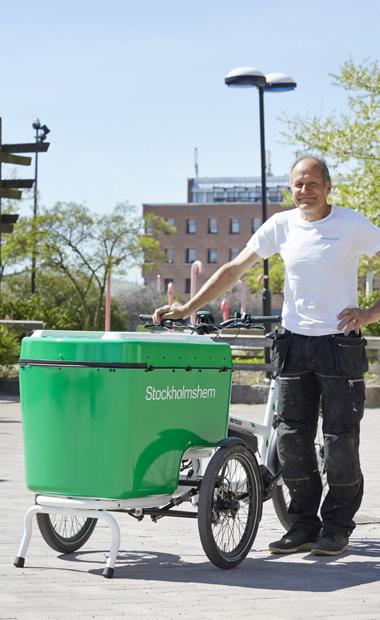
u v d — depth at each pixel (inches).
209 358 210.2
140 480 196.5
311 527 231.0
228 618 166.9
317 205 225.1
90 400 194.1
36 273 2267.5
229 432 228.4
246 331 751.1
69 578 195.9
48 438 197.6
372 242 225.0
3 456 402.6
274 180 5196.9
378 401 675.4
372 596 185.3
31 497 303.4
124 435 193.3
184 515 208.7
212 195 5241.1
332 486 226.4
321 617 168.9
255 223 4586.6
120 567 208.2
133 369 192.9
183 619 165.5
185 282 4621.1
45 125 1836.9
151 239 2236.7
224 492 210.4
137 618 165.6
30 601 175.6
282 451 229.3
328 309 224.1
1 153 740.7
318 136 992.2
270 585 193.2
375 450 440.8
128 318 2449.6
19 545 228.8
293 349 226.1
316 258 224.1
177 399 202.4
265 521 273.4
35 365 198.2
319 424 247.8
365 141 985.5
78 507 198.2
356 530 257.6
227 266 232.8
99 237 2174.0
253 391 663.1
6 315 1127.6
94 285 2352.4
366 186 984.9
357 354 223.5
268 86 842.2
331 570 208.8
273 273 2199.8
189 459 218.4
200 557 220.8
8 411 609.0
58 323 1153.4
